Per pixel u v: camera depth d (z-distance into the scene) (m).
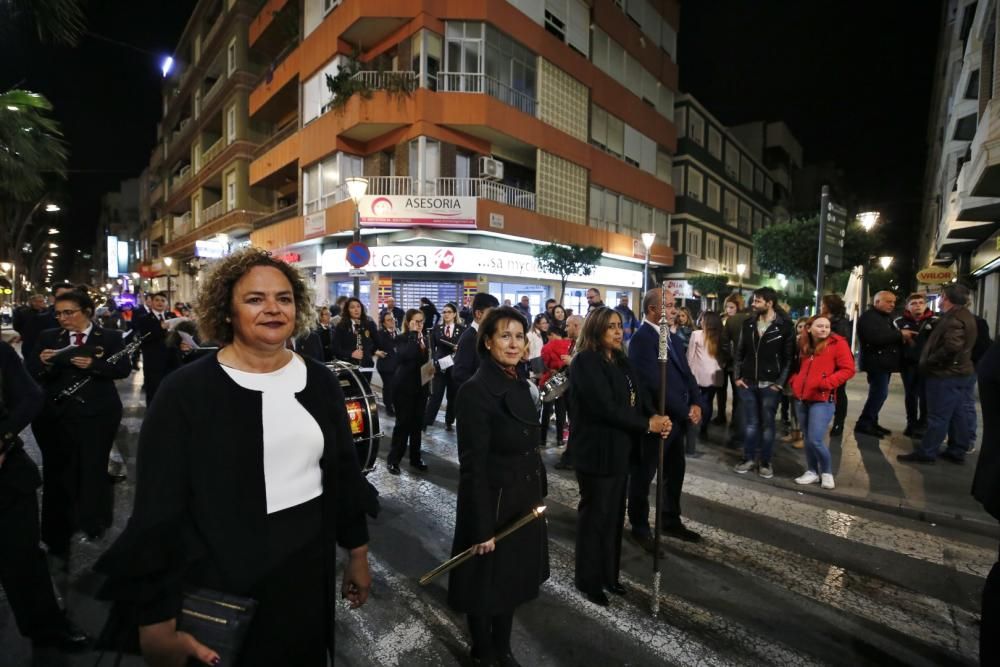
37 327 8.05
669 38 30.08
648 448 4.06
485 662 2.58
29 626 2.64
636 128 26.77
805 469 5.88
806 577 3.63
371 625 3.05
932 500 4.90
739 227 38.69
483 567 2.45
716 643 2.90
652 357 4.05
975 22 11.16
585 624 3.07
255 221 25.53
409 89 17.23
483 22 17.83
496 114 17.94
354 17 17.50
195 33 34.28
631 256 25.66
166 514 1.33
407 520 4.53
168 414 1.39
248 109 26.19
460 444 2.47
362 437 4.41
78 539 4.06
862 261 17.27
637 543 4.14
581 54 22.84
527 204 20.23
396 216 16.89
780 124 46.59
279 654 1.45
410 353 5.78
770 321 5.70
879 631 3.03
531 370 6.93
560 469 6.07
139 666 2.62
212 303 1.56
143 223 53.62
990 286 15.02
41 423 3.79
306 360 1.72
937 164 25.30
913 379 7.19
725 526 4.46
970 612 3.23
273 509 1.46
